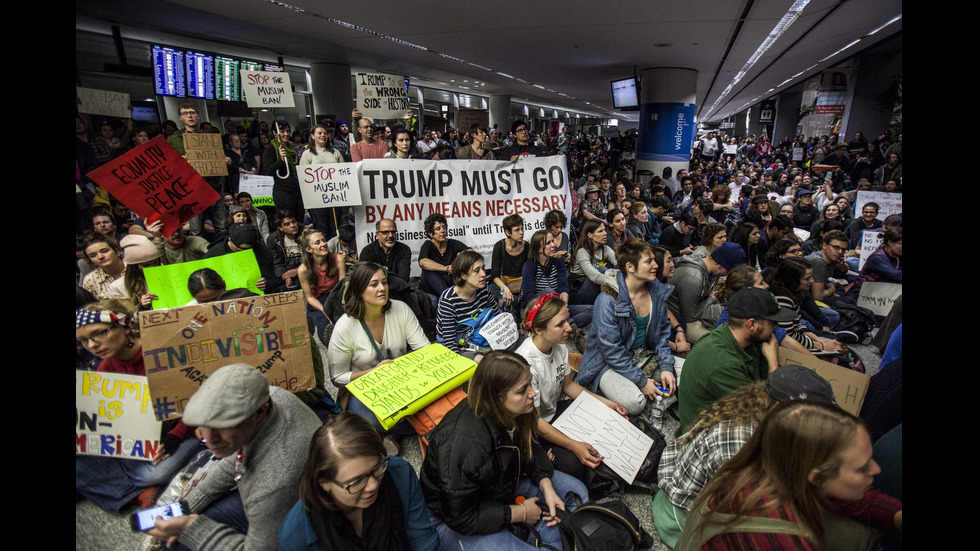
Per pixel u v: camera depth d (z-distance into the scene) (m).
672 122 12.80
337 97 14.07
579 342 3.81
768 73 15.30
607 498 2.35
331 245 4.58
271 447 1.66
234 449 1.59
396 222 4.54
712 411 1.88
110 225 3.84
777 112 24.91
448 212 4.66
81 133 5.89
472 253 3.14
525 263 4.07
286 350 2.29
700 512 1.38
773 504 1.22
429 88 20.50
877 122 14.09
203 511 1.83
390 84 5.57
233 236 3.93
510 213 4.84
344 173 4.25
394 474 1.60
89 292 2.71
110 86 10.09
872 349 4.03
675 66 12.38
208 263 2.79
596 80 15.83
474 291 3.29
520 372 1.75
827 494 1.23
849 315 4.14
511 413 1.82
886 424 2.04
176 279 2.69
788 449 1.21
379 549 1.48
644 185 13.02
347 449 1.29
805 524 1.19
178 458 2.21
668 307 3.70
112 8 8.02
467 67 14.25
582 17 7.84
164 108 11.05
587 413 2.57
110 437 2.16
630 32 8.79
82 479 2.13
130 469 2.19
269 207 6.58
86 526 2.13
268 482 1.63
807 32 9.33
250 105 5.68
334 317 3.37
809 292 3.80
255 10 8.00
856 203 5.87
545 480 2.11
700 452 1.86
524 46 10.58
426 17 8.18
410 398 2.35
